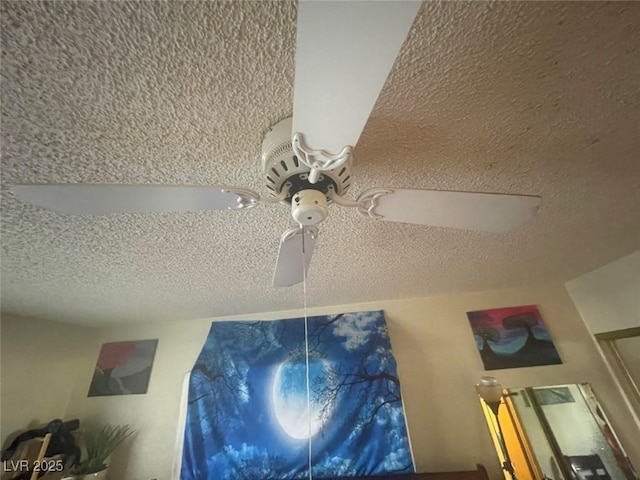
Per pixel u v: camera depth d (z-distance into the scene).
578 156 0.88
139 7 0.48
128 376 2.07
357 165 0.85
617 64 0.63
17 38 0.51
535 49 0.59
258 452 1.67
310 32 0.34
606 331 1.77
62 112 0.64
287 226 1.11
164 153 0.76
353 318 2.06
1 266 1.25
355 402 1.75
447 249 1.43
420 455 1.66
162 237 1.13
